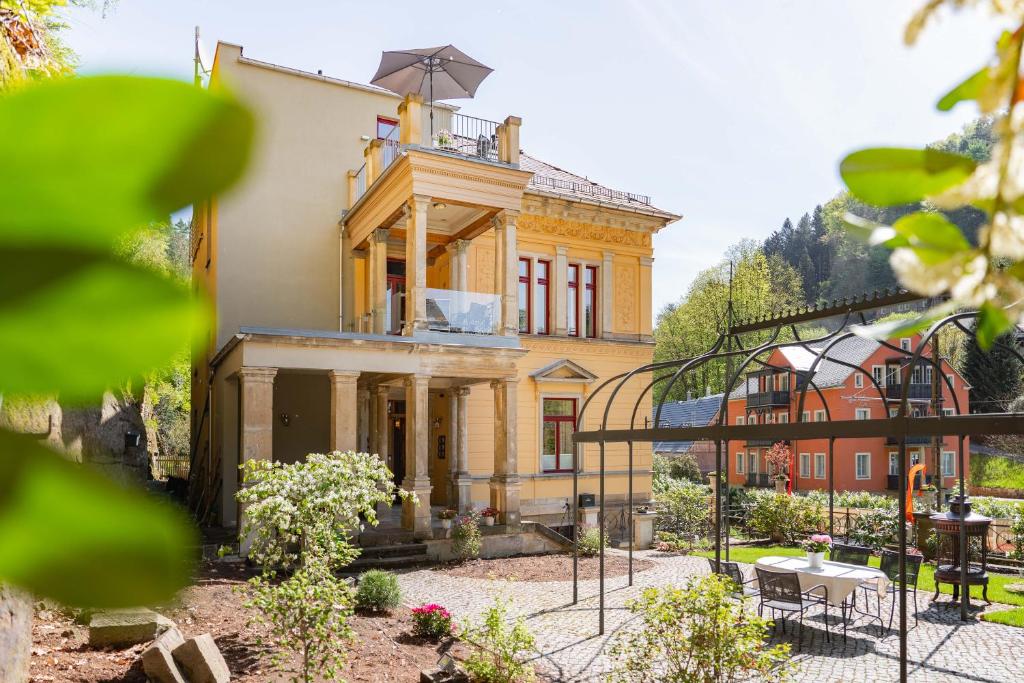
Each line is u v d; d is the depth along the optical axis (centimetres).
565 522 1794
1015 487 3023
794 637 925
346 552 734
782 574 924
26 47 235
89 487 19
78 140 17
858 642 902
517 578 1229
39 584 19
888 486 3444
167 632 621
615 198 2014
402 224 1656
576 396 1862
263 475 770
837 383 3416
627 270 1973
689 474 3550
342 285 1752
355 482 785
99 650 622
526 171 1509
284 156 1734
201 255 761
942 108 36
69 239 18
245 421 1284
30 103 16
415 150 1406
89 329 18
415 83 1588
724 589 591
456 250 1733
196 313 19
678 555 1541
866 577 945
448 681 658
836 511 1791
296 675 630
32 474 19
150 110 17
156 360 19
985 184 34
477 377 1480
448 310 1498
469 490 1681
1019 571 1369
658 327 5506
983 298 34
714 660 557
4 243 17
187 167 17
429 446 1953
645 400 1947
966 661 823
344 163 1791
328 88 1788
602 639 873
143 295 18
